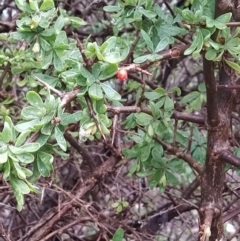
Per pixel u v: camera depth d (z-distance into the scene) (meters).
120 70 0.28
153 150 0.39
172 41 0.36
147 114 0.37
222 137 0.34
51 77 0.34
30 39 0.31
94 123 0.28
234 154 0.37
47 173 0.28
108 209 0.50
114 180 0.51
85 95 0.27
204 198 0.35
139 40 0.39
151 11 0.36
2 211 0.52
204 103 0.48
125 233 0.46
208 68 0.31
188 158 0.38
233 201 0.42
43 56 0.31
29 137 0.27
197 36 0.29
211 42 0.29
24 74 0.46
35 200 0.53
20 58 0.40
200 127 0.45
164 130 0.37
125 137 0.46
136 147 0.40
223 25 0.29
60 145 0.27
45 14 0.30
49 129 0.27
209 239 0.35
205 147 0.41
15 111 0.49
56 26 0.31
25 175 0.26
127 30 0.53
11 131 0.25
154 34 0.37
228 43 0.30
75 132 0.45
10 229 0.47
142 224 0.48
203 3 0.32
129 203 0.52
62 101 0.27
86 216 0.45
